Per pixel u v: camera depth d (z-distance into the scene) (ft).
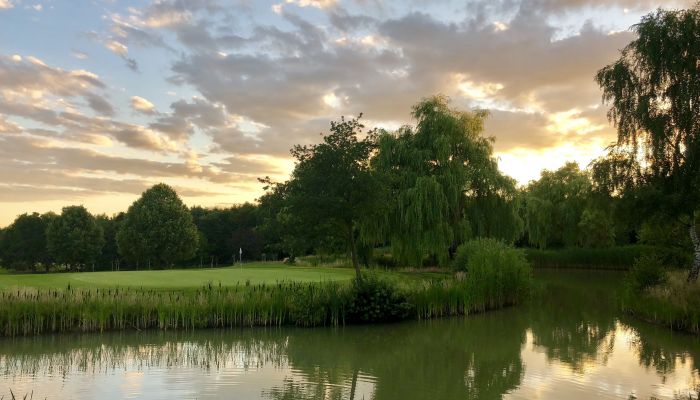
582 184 206.69
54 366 48.93
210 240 323.37
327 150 77.77
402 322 76.54
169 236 244.01
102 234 275.80
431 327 72.95
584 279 158.30
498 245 100.73
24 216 298.35
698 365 50.98
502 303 94.89
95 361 50.96
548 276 170.81
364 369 48.96
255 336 64.64
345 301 73.51
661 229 102.99
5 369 47.62
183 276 94.38
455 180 121.19
